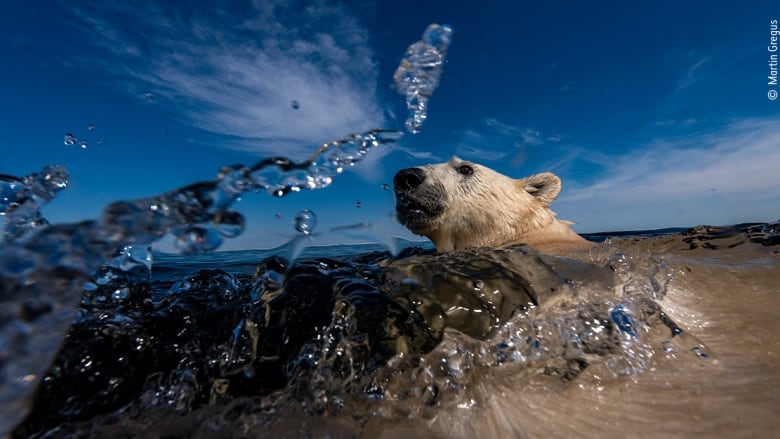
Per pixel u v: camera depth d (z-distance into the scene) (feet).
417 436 0.72
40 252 0.65
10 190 1.18
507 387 0.86
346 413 0.76
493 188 2.35
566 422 0.77
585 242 2.20
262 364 0.83
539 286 1.06
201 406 0.76
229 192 0.89
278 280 1.03
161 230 0.79
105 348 0.81
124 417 0.72
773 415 0.72
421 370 0.85
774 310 1.17
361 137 1.11
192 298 1.07
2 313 0.58
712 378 0.87
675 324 1.06
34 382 0.59
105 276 1.06
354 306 0.90
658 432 0.71
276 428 0.71
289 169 0.98
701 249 2.00
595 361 0.93
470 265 1.13
